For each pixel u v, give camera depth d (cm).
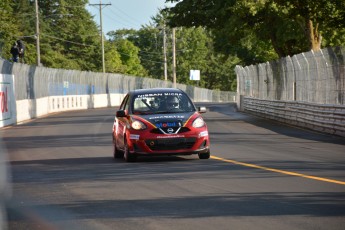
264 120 7819
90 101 14562
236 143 4616
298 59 6738
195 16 10494
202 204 2027
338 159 3412
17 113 8669
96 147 4606
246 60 14600
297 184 2408
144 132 3397
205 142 3453
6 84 7812
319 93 5972
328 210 1859
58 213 1977
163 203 2073
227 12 9919
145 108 3584
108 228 1708
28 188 2583
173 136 3391
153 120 3444
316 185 2373
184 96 3681
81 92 14025
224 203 2028
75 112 11438
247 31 10788
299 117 6575
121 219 1827
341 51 5300
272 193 2203
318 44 9781
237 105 11081
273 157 3553
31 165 3559
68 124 7694
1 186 1362
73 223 1798
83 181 2733
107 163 3484
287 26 9788
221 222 1734
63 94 12756
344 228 1619
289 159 3428
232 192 2248
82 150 4409
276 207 1930
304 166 3058
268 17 9756
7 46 15662
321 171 2833
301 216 1780
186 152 3400
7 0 16188
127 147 3462
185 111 3581
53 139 5559
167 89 3741
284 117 7238
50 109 11725
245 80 10462
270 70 8438
